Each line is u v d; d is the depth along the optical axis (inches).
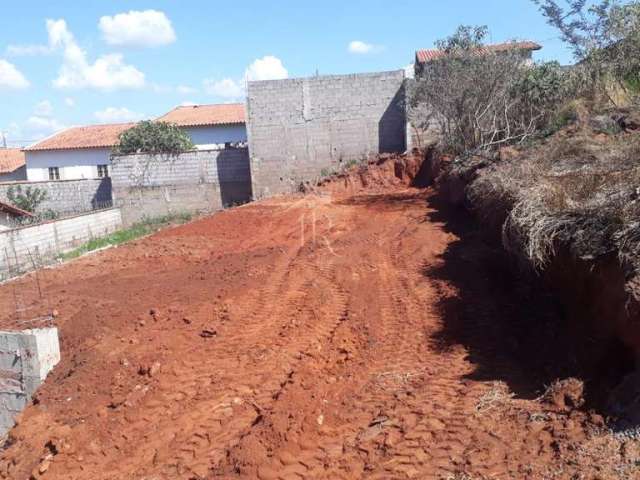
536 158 400.8
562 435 168.7
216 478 179.2
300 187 957.8
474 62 693.9
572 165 343.3
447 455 173.3
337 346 278.8
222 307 347.6
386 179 879.7
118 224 1005.2
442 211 590.6
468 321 289.3
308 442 193.8
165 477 189.0
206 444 206.4
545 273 279.9
